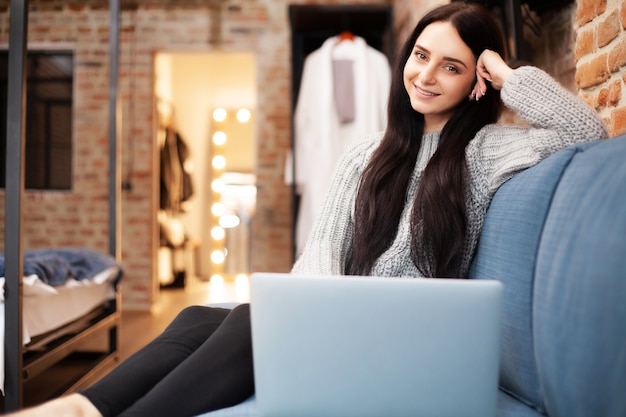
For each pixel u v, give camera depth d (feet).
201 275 25.03
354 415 2.64
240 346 3.35
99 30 16.12
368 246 4.34
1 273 6.57
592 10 5.26
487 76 4.41
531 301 3.23
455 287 2.57
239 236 25.49
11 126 6.24
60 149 16.58
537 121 4.12
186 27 16.30
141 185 16.20
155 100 16.69
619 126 4.92
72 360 10.46
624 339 2.43
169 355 3.49
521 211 3.51
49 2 16.17
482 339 2.58
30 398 8.08
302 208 12.08
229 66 23.45
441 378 2.60
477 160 4.23
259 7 16.34
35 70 16.51
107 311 10.04
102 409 3.01
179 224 20.71
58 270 7.67
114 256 10.30
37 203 16.15
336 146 11.47
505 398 3.42
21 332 6.23
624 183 2.66
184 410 3.08
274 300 2.65
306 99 12.04
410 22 12.06
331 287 2.62
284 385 2.68
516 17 6.44
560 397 2.75
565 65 5.89
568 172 3.25
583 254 2.72
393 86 4.66
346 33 11.83
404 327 2.59
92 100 16.12
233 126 25.81
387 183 4.48
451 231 4.07
